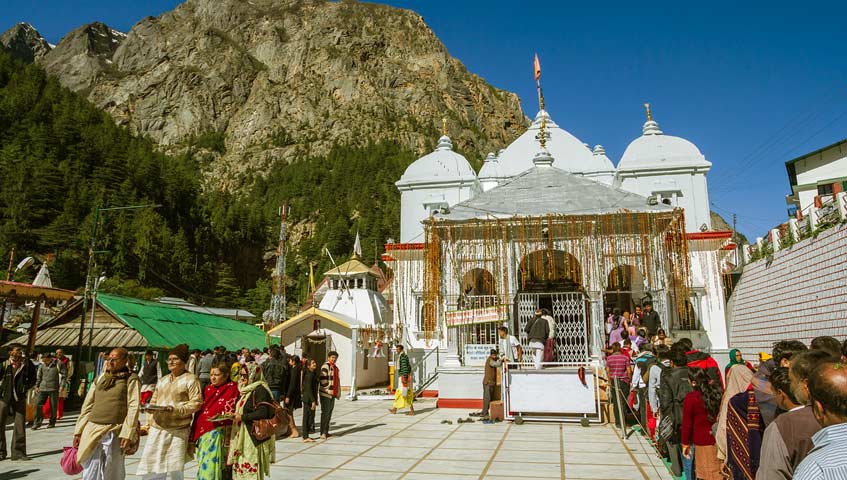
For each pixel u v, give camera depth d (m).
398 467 9.18
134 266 85.12
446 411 16.84
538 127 29.77
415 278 23.55
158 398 6.64
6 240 67.25
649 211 17.52
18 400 10.62
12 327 33.69
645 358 11.31
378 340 29.50
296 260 123.00
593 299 17.48
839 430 2.76
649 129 28.00
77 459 6.23
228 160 198.25
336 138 198.25
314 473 8.80
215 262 114.00
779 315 20.75
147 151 132.12
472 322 17.38
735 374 6.04
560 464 9.27
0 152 86.88
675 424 7.97
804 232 18.88
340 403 20.83
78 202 84.19
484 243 18.17
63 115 105.81
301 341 28.61
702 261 21.19
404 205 29.14
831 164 29.84
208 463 6.46
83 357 24.50
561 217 17.61
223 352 18.86
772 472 3.68
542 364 14.72
